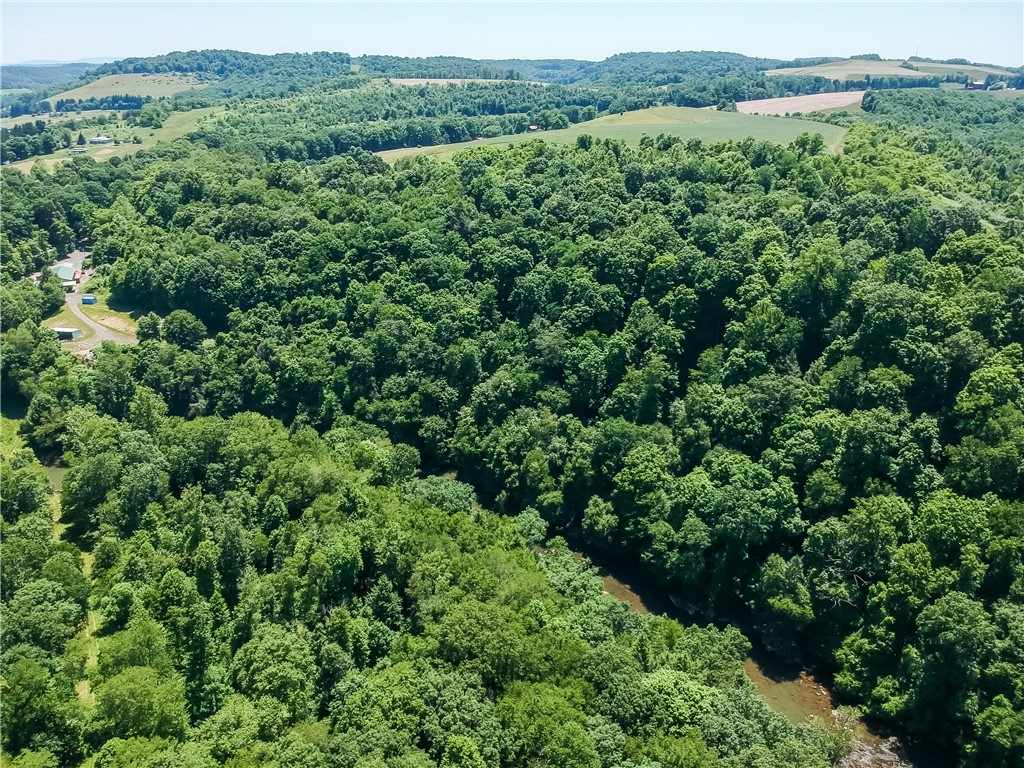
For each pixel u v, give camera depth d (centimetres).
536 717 8119
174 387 16288
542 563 11900
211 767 7406
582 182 19575
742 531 11669
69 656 9000
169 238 19975
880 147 19700
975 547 10200
